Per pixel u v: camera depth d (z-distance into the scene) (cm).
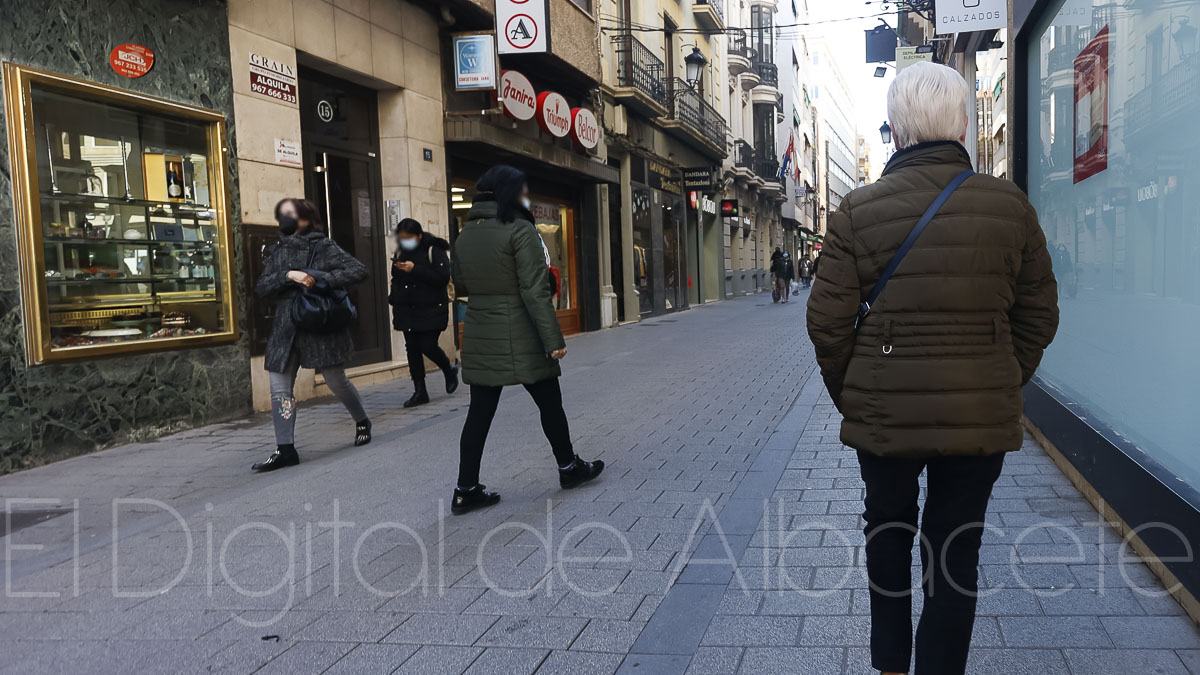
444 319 830
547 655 293
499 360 457
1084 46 479
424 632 315
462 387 936
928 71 236
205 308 759
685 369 1032
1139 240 380
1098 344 446
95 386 639
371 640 309
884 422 227
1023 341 243
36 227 594
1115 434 403
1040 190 596
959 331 223
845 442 236
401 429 704
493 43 1148
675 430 662
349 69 958
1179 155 330
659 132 2234
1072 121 507
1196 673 260
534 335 463
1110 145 426
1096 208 452
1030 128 622
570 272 1652
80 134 646
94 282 652
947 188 226
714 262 2953
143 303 696
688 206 2538
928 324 224
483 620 323
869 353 231
